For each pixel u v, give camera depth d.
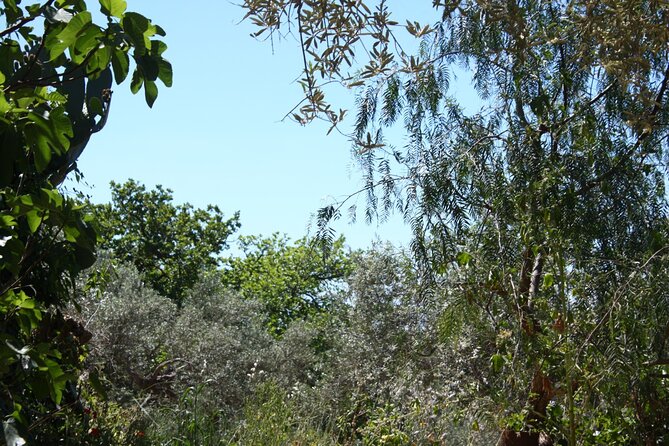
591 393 4.64
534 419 4.91
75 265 4.22
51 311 4.91
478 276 5.05
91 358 11.09
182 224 26.53
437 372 6.25
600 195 5.10
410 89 5.32
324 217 5.49
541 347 4.67
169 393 11.81
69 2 2.14
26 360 2.44
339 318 13.09
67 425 4.80
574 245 4.91
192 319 16.06
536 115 5.23
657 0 3.80
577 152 5.21
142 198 26.12
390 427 6.14
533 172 5.07
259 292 27.61
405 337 6.83
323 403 8.40
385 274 10.93
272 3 3.12
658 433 4.84
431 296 5.60
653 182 5.38
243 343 16.89
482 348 5.73
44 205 2.38
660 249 4.54
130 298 13.63
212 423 6.88
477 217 5.39
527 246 4.83
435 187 5.30
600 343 4.54
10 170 2.14
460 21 5.19
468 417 5.25
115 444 5.58
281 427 6.94
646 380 4.52
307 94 3.28
